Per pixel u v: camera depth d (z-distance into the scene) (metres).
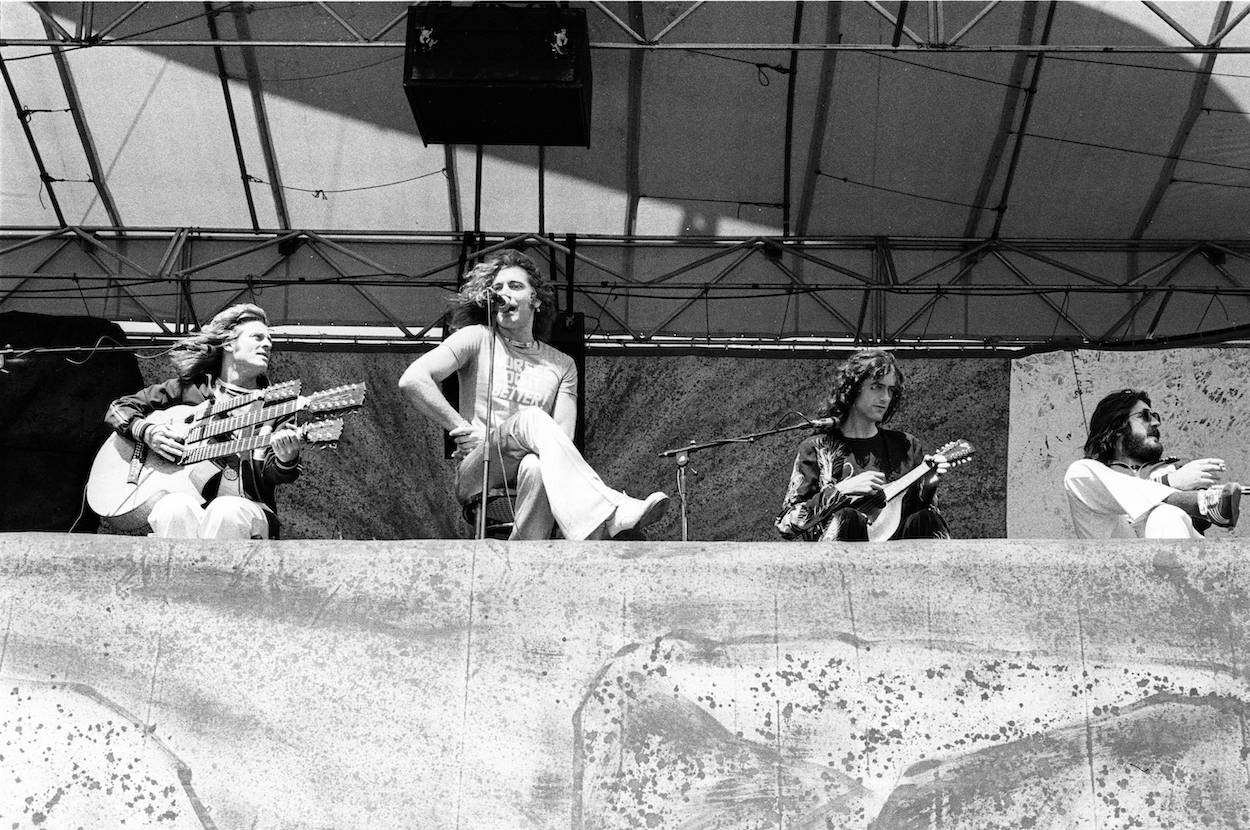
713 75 12.12
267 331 7.62
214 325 7.60
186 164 12.61
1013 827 5.57
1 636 5.85
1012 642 5.79
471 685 5.76
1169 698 5.72
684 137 12.47
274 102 12.38
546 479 6.69
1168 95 12.03
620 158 12.58
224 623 5.87
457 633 5.83
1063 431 12.05
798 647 5.79
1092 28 11.80
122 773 5.68
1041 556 5.89
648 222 12.88
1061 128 12.25
